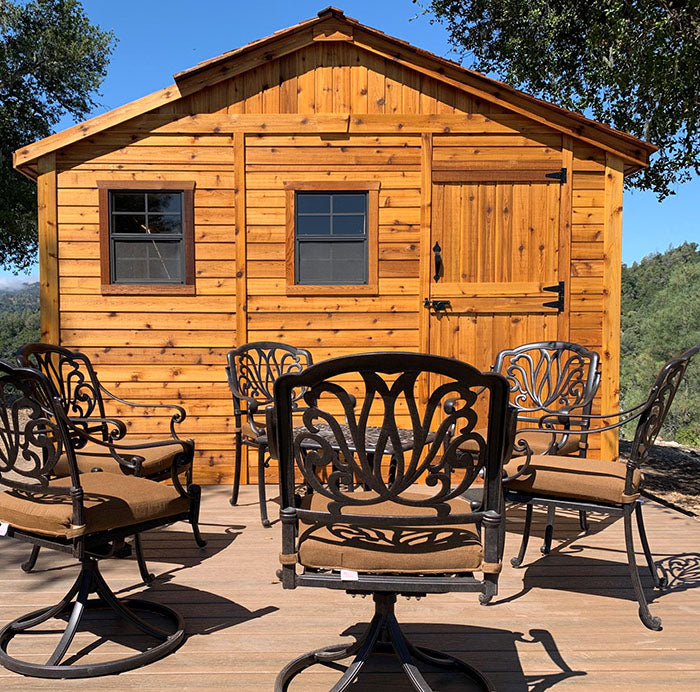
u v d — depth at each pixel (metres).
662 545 3.18
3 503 1.95
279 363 4.37
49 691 1.79
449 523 1.54
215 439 4.40
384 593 1.82
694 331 33.31
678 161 6.96
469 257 4.43
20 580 2.64
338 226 4.44
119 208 4.38
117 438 3.26
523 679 1.88
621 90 6.62
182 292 4.36
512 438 1.57
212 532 3.32
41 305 4.30
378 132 4.39
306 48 4.37
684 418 28.47
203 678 1.87
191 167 4.36
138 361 4.36
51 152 4.27
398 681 1.87
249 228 4.38
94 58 15.23
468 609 2.39
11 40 13.96
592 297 4.45
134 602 2.32
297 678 1.88
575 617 2.32
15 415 1.84
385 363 1.46
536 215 4.43
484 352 4.44
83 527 1.81
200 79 4.30
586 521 3.43
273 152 4.38
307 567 1.60
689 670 1.94
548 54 8.93
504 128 4.40
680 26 5.89
